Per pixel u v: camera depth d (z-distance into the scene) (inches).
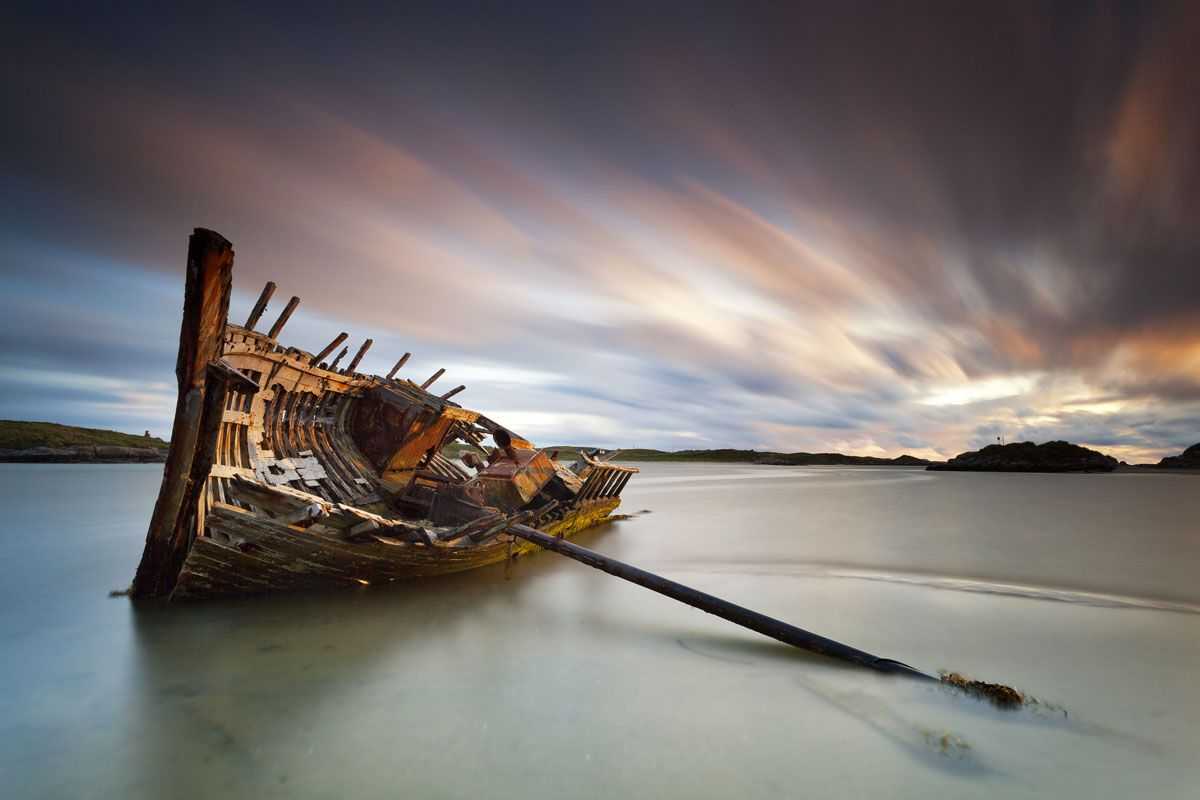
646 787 160.1
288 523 305.1
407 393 565.3
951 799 154.9
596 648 274.7
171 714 203.8
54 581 419.8
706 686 230.4
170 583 341.4
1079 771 168.6
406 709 208.4
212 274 256.1
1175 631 300.0
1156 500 1194.0
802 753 178.5
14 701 213.9
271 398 441.4
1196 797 155.9
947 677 233.0
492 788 159.5
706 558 521.3
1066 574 440.5
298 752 178.4
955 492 1512.1
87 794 157.5
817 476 2992.1
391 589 374.0
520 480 489.1
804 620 322.3
